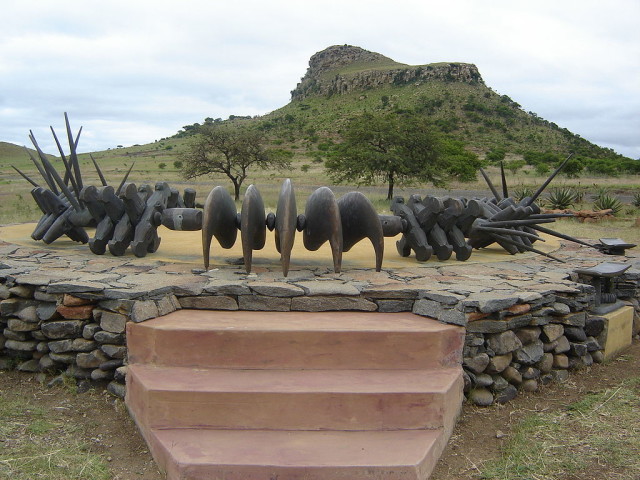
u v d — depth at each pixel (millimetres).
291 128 103375
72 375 4938
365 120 27000
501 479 3701
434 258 7316
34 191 7605
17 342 5137
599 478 3703
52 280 5117
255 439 3877
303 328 4477
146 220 6766
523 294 4984
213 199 5820
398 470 3564
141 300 4719
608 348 5812
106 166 60219
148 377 4234
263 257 6926
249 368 4418
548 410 4688
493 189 8602
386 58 157125
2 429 4188
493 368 4750
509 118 101875
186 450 3715
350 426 4012
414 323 4699
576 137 96438
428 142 26125
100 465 3787
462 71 120562
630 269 6910
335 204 5789
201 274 5645
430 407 4051
